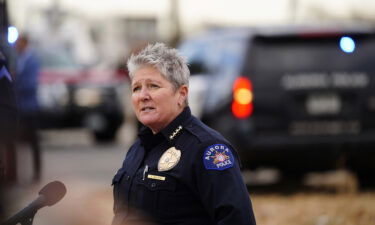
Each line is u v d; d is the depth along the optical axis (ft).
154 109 22.84
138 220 22.59
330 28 56.80
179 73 23.00
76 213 23.63
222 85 55.47
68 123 96.73
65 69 99.91
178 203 22.31
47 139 101.76
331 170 57.62
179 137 22.79
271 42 55.67
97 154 85.56
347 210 46.39
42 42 106.63
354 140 55.42
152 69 22.88
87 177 63.21
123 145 96.99
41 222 30.04
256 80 54.75
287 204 49.96
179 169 22.33
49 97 95.35
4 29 26.50
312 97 55.26
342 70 55.93
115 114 98.94
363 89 56.08
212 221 22.34
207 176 22.11
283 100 54.80
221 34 60.08
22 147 60.85
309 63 55.67
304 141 54.60
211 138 22.58
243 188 22.20
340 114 55.47
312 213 45.93
